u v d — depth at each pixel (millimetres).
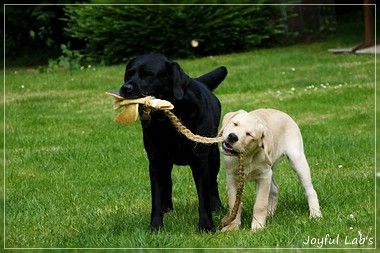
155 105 5781
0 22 26250
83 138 11125
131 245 5910
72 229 6738
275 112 6762
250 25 23516
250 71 18250
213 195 7359
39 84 18281
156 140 6258
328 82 15711
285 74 17328
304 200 7289
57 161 9828
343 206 7008
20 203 7715
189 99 6219
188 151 6270
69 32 25922
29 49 26641
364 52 20297
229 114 6047
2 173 9180
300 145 6719
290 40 25016
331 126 11328
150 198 7750
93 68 21547
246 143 5816
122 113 5840
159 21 22766
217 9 23125
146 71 5996
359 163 8938
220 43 23000
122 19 23062
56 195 8070
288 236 5996
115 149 10258
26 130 11977
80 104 14844
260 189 6219
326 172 8594
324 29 25328
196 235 6188
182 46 23031
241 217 6781
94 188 8305
